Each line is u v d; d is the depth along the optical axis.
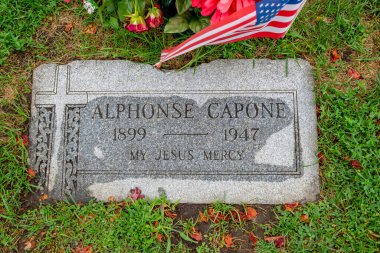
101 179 0.96
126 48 1.02
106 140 0.98
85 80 1.00
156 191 0.96
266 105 0.98
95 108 0.99
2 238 0.95
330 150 0.97
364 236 0.94
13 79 1.02
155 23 0.92
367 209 0.95
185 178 0.96
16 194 0.97
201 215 0.95
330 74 1.01
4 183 0.98
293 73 0.99
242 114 0.98
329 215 0.95
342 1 1.03
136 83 0.99
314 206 0.95
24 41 1.03
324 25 1.03
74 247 0.95
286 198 0.95
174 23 0.93
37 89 1.00
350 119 0.98
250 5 0.77
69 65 1.01
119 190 0.96
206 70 1.00
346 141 0.98
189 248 0.95
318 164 0.96
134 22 0.92
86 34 1.03
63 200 0.96
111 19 1.00
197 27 0.93
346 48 1.03
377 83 1.01
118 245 0.94
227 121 0.97
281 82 0.99
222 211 0.95
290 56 1.01
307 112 0.98
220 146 0.97
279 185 0.95
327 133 0.98
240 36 0.88
